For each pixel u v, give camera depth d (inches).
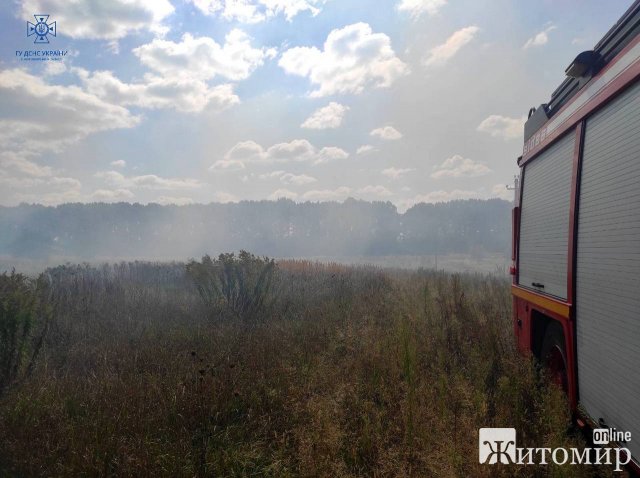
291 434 183.2
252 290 423.2
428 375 242.4
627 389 118.6
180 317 390.6
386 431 183.5
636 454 113.0
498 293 499.2
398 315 381.7
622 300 122.6
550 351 199.3
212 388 208.4
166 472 149.7
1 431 178.1
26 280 282.4
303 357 271.3
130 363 256.7
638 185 115.6
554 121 197.0
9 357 224.7
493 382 229.0
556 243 188.2
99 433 171.9
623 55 128.0
